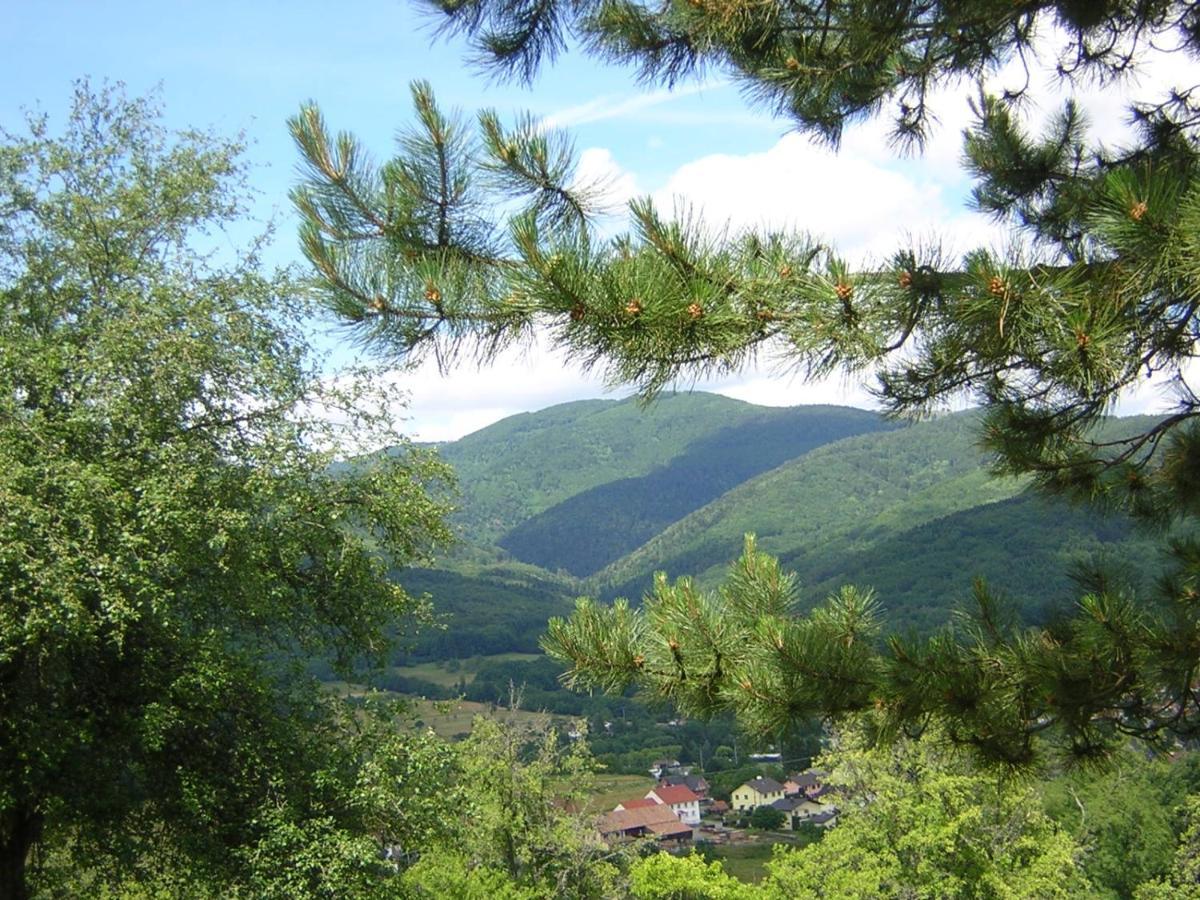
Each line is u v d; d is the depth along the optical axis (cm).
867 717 430
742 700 415
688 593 432
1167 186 295
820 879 2022
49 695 1108
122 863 1202
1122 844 2714
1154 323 346
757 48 472
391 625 1340
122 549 997
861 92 490
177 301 1149
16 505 961
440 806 1268
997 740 427
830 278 326
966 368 384
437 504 1322
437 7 484
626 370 364
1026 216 507
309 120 378
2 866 1127
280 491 1184
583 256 333
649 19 487
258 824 1159
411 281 360
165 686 1128
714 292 331
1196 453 462
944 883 1894
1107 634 389
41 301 1182
